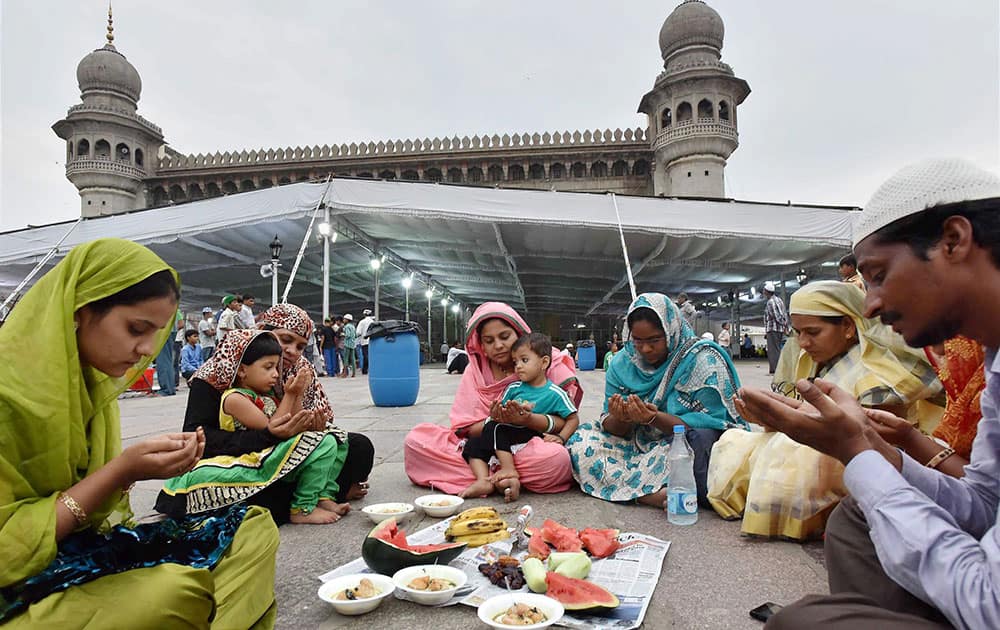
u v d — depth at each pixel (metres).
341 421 5.83
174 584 1.09
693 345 2.84
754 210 12.88
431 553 1.81
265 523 1.41
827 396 1.12
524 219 12.72
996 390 1.01
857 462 1.02
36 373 1.14
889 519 0.92
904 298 0.93
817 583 1.77
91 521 1.26
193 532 1.38
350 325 15.96
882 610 0.88
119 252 1.23
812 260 16.47
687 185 29.55
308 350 15.43
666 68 31.80
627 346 3.07
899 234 0.92
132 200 33.59
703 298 26.09
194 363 11.75
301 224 14.77
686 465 2.43
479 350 3.43
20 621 1.05
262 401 2.60
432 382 12.06
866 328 2.29
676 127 29.77
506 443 2.94
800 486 2.12
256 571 1.33
